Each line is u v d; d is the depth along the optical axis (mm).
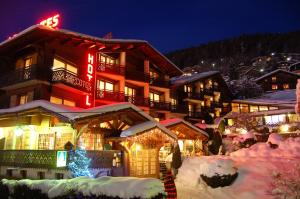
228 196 15039
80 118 15766
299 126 39156
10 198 13555
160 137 19781
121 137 18031
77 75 27203
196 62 118312
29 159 17000
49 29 22875
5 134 22219
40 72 23203
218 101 51688
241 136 32844
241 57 110750
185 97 44625
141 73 34844
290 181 15094
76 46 27438
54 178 15320
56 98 24766
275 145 22719
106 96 29922
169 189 13125
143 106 34281
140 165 19406
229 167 16875
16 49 25250
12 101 25672
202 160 19891
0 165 18984
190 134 28641
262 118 48125
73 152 15164
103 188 10375
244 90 60625
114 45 30344
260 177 16375
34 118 19562
